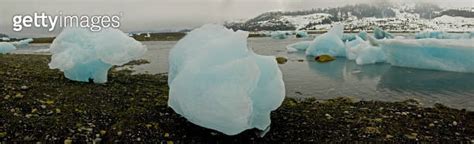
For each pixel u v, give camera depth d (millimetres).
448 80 17938
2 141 7738
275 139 8484
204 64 8328
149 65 24844
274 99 8461
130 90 13492
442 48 21094
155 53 38375
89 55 14484
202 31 9914
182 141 8195
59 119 9094
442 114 10977
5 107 9836
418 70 21797
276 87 8500
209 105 7801
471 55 19781
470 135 9094
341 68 23344
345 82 17641
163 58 31031
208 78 8039
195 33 9961
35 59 26766
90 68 14883
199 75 8133
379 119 10172
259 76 8094
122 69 22203
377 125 9594
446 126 9727
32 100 10703
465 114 11070
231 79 7883
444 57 21375
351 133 8945
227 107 7633
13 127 8406
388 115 10695
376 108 11727
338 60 28281
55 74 16781
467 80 17828
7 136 7961
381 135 8836
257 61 8617
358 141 8445
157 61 27891
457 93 14727
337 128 9305
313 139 8523
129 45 14562
